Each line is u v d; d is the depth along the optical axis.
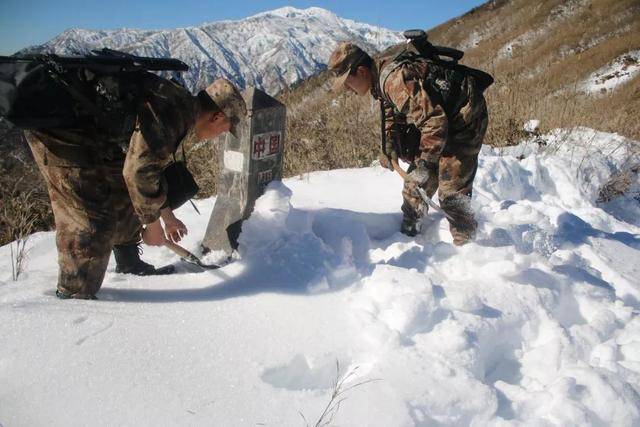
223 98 2.72
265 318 2.54
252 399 2.00
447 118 3.09
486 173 5.38
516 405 2.25
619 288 3.61
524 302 2.90
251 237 3.28
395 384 2.14
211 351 2.26
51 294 2.74
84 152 2.54
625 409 2.25
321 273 2.85
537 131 7.30
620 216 6.12
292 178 5.47
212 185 5.63
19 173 4.52
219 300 2.68
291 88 8.27
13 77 2.19
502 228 3.72
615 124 8.03
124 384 2.01
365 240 3.50
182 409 1.91
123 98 2.40
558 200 5.65
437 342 2.47
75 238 2.61
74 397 1.94
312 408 1.98
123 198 2.75
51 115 2.28
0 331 2.24
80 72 2.40
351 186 5.05
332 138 6.70
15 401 1.92
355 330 2.50
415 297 2.57
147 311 2.53
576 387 2.32
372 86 3.36
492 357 2.67
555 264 3.50
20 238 3.89
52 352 2.14
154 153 2.41
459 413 2.12
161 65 2.58
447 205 3.44
